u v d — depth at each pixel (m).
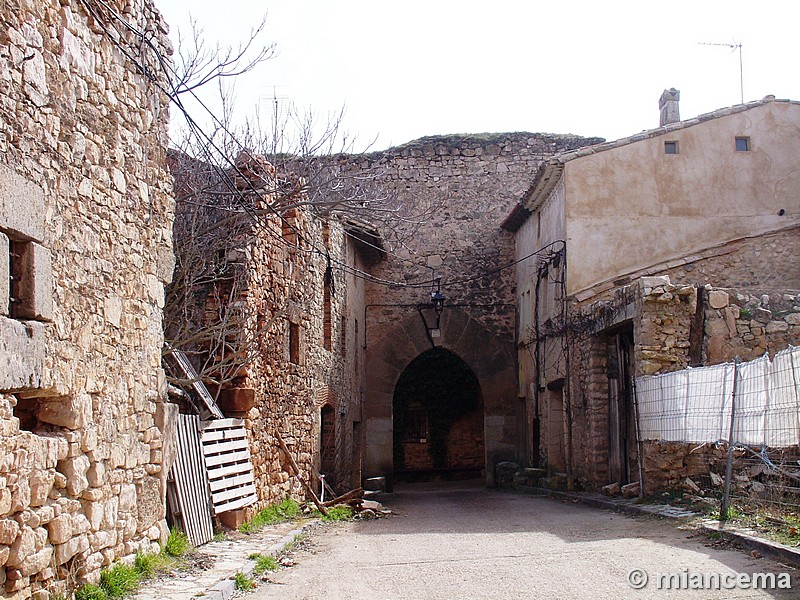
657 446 12.26
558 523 11.28
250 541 9.37
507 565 7.75
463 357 23.05
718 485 11.23
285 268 13.23
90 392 6.32
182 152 11.83
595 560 7.72
